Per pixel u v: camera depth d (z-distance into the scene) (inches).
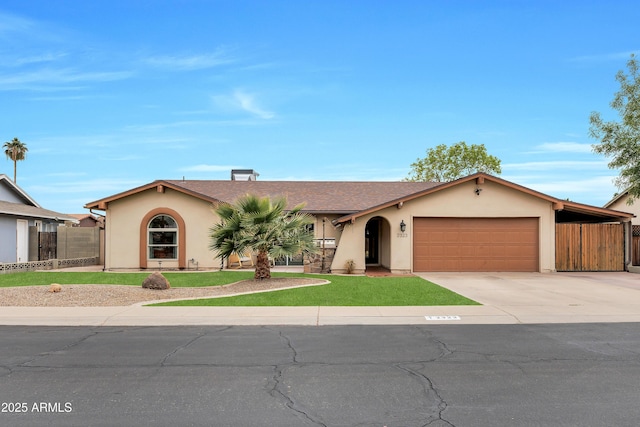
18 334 352.8
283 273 764.6
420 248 795.4
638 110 706.2
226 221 644.1
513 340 328.2
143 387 231.3
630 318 406.0
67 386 233.0
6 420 191.3
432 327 373.1
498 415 195.2
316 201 943.7
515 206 792.9
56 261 878.4
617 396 217.0
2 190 984.9
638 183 713.0
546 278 701.9
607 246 798.5
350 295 514.9
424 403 209.2
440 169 1713.8
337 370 258.5
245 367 264.5
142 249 828.0
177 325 382.6
